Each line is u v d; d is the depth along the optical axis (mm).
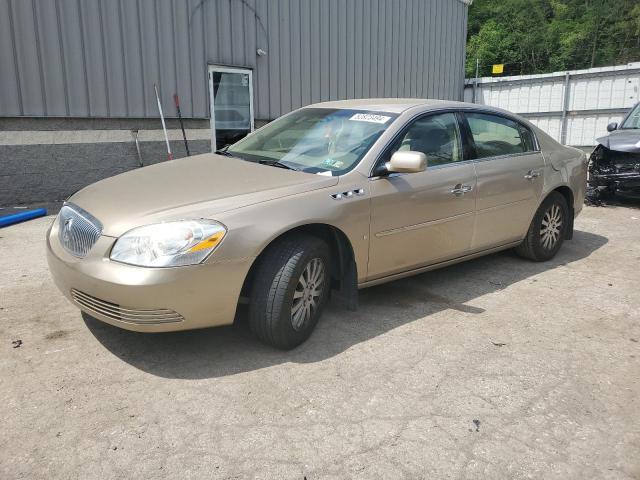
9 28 7430
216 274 3152
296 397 3066
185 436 2711
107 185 3812
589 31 37031
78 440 2660
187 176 3807
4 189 7844
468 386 3238
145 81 8836
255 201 3361
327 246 3633
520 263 5598
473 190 4578
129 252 3080
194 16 9227
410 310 4305
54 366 3311
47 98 7891
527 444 2740
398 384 3234
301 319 3578
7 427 2740
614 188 8430
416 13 13445
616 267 5523
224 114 10000
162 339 3678
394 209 3980
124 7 8422
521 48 36844
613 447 2738
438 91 14898
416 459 2604
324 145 4211
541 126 16250
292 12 10609
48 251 3568
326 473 2492
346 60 11867
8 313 4023
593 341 3861
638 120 9148
